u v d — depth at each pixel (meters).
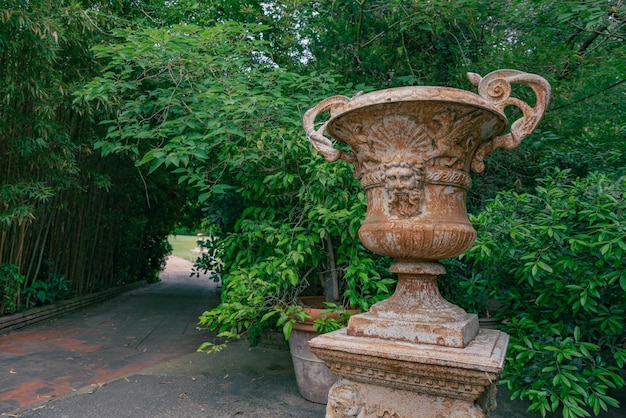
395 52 4.14
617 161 3.63
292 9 4.34
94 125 5.91
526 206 2.66
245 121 3.23
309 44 4.23
